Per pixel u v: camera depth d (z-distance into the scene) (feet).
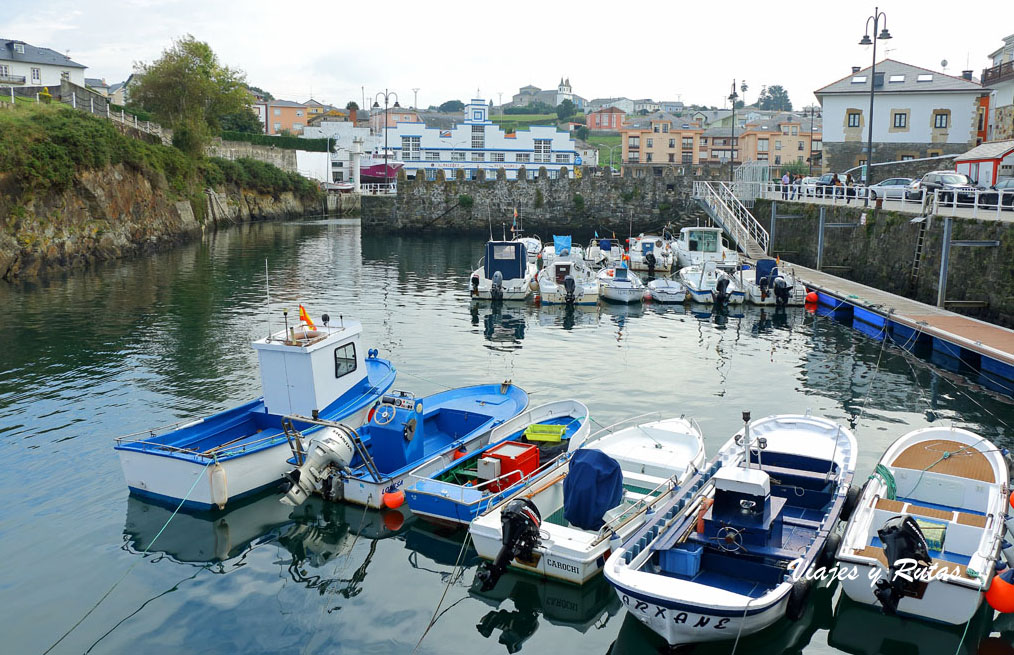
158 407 58.59
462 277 133.69
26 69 239.30
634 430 48.52
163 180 175.11
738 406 60.49
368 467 42.75
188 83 223.51
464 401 55.67
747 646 31.42
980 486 37.93
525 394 56.75
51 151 128.67
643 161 352.90
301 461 43.86
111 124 157.48
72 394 61.67
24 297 104.68
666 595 29.25
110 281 120.78
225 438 48.78
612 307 106.93
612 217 209.67
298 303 105.29
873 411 59.16
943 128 181.47
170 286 116.88
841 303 97.86
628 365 73.72
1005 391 63.98
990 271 80.84
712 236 142.92
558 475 42.55
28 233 124.06
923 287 93.45
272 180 276.21
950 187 103.04
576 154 291.58
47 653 30.50
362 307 103.96
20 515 41.81
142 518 41.91
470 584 36.14
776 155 335.26
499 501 39.34
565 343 83.61
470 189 212.02
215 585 35.60
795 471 39.47
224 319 91.81
